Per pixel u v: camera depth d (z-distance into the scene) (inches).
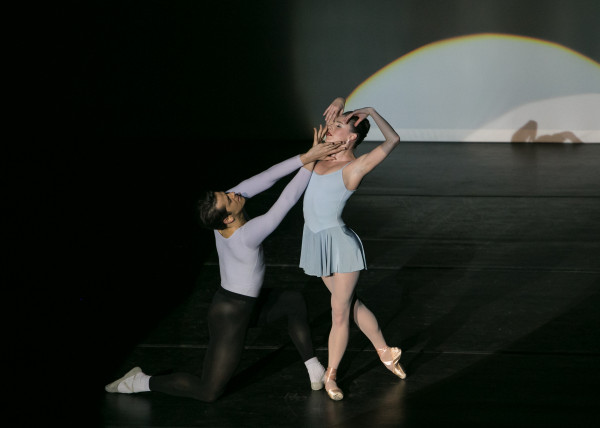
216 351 448.8
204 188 983.6
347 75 1263.5
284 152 1193.4
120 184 1007.6
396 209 886.4
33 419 449.1
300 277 679.1
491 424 437.4
